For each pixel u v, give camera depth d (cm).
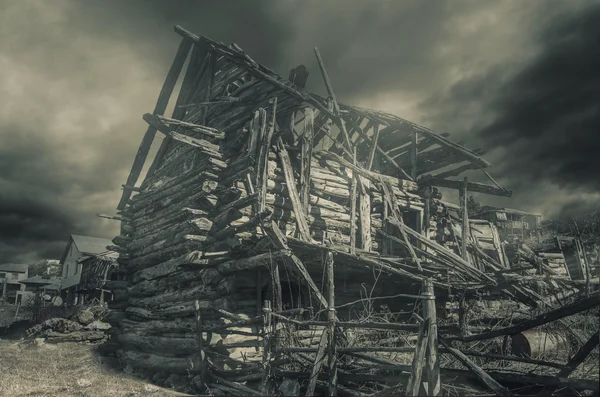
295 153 1052
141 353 1138
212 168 1015
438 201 1270
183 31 1154
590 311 732
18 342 1766
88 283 3650
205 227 960
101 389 855
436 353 491
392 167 1330
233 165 998
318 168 1098
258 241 887
